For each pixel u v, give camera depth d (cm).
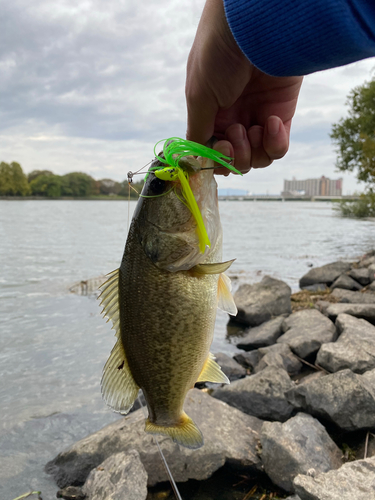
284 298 154
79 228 646
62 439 77
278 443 61
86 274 245
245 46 25
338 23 20
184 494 59
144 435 65
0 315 155
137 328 39
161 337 38
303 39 22
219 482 61
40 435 78
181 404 41
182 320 38
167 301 38
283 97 42
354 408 67
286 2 22
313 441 62
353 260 308
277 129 39
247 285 168
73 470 65
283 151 41
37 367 108
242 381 84
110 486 55
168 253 37
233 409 74
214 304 40
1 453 72
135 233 39
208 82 35
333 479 51
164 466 61
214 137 41
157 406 40
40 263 291
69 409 87
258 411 78
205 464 62
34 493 61
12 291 196
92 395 93
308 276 211
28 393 94
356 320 112
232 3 24
